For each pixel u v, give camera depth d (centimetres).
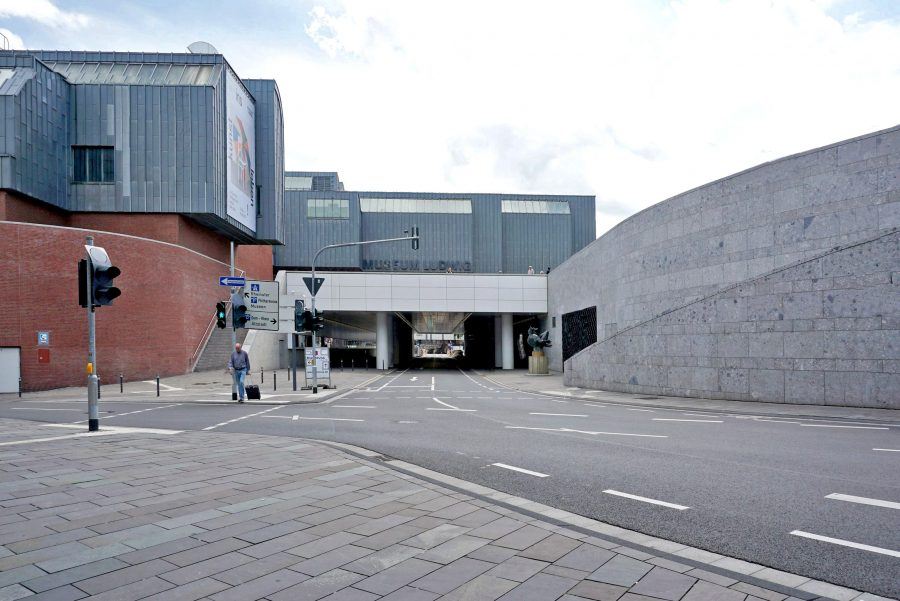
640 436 1166
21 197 3441
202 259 3969
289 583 419
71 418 1639
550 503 657
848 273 1562
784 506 633
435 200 7338
